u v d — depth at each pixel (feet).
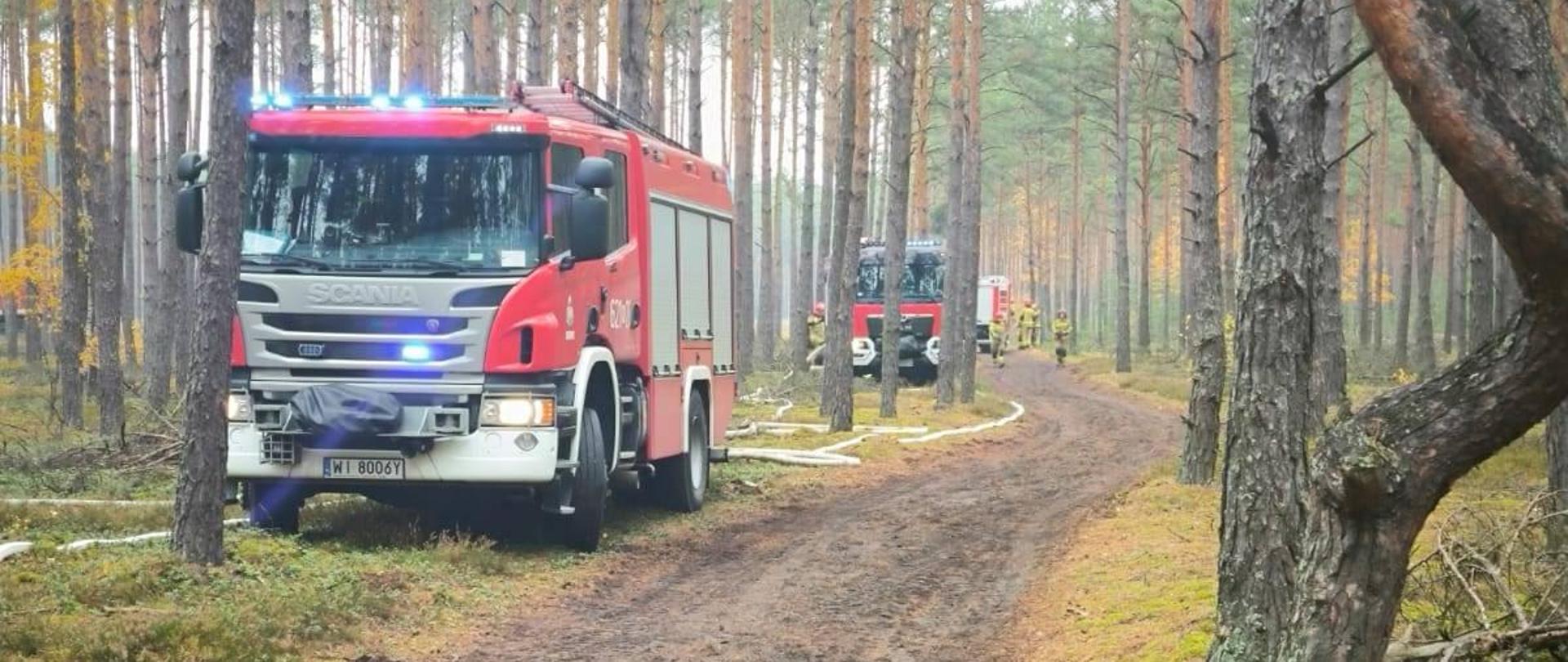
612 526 45.52
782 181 235.81
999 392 127.13
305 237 37.04
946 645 29.68
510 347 36.35
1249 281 23.70
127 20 84.38
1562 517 25.58
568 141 38.40
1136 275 317.83
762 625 31.30
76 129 73.77
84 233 74.38
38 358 129.08
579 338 38.40
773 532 45.80
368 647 27.78
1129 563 36.88
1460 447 15.40
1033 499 55.42
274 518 39.91
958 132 102.78
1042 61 190.19
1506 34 14.26
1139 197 261.24
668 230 47.06
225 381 32.37
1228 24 125.70
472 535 41.19
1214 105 53.26
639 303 43.78
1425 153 186.29
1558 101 14.35
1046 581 36.81
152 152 100.17
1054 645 28.94
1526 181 13.92
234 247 32.07
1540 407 15.14
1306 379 23.21
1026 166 258.78
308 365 36.65
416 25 96.32
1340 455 15.83
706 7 178.50
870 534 45.60
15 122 123.24
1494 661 19.66
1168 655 25.25
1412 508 15.74
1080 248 301.43
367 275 36.42
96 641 24.64
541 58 83.41
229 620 26.76
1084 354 212.84
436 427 36.50
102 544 34.78
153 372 77.97
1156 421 97.30
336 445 36.78
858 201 80.59
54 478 49.78
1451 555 22.08
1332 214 54.49
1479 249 66.74
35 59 87.81
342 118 37.24
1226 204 152.35
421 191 37.11
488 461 36.58
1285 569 22.44
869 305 131.85
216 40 31.22
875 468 65.62
